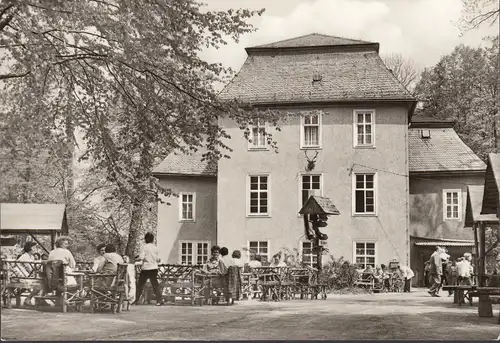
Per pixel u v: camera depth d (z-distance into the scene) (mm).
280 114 23625
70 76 23812
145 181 25109
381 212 37500
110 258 16750
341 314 17000
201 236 41844
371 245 37500
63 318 14766
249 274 22797
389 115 37969
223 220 38750
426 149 40500
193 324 14414
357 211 37844
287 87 39156
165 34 21812
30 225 19781
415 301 23219
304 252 37844
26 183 25141
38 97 21750
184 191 42125
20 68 22047
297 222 38125
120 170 24672
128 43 21250
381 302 22344
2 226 19734
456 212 39375
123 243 42750
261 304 20406
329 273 30891
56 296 16094
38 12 20812
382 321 15375
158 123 23734
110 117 24500
